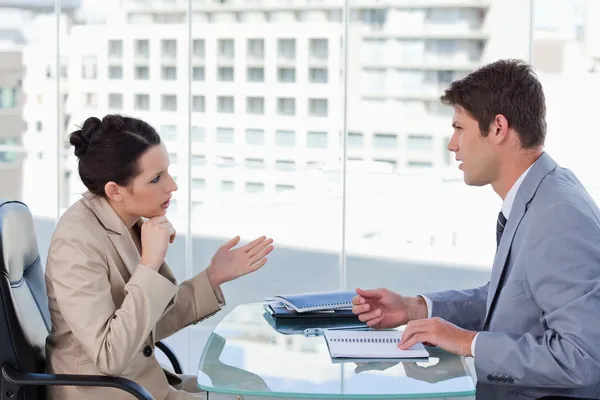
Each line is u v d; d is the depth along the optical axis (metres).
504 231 1.74
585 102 6.76
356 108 7.64
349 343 1.73
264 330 1.88
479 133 1.73
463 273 6.73
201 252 6.87
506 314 1.69
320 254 6.96
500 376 1.59
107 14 7.12
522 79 1.70
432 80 7.61
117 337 1.66
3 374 1.69
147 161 1.77
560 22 6.73
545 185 1.69
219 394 1.48
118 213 1.83
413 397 1.45
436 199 7.31
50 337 1.81
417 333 1.68
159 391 1.81
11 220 1.83
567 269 1.59
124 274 1.80
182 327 2.04
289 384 1.50
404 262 7.00
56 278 1.72
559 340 1.56
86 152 1.77
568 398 1.51
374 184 7.51
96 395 1.74
